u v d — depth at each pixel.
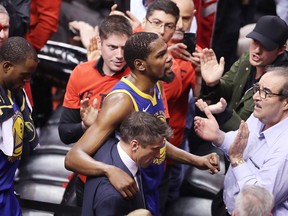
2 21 10.47
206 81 10.80
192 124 12.42
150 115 8.47
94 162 8.44
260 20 10.49
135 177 8.65
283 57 10.54
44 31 12.95
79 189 10.42
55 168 12.69
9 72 8.85
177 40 11.15
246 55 11.01
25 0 12.06
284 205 9.21
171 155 9.56
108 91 10.06
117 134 8.85
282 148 9.09
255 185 8.55
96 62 10.18
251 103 10.61
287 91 9.04
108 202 8.25
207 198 12.36
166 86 10.52
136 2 12.27
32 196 12.01
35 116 14.45
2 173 9.16
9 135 8.95
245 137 9.15
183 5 11.13
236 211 8.38
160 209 11.32
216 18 14.16
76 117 10.22
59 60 13.84
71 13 14.14
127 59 8.73
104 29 9.91
